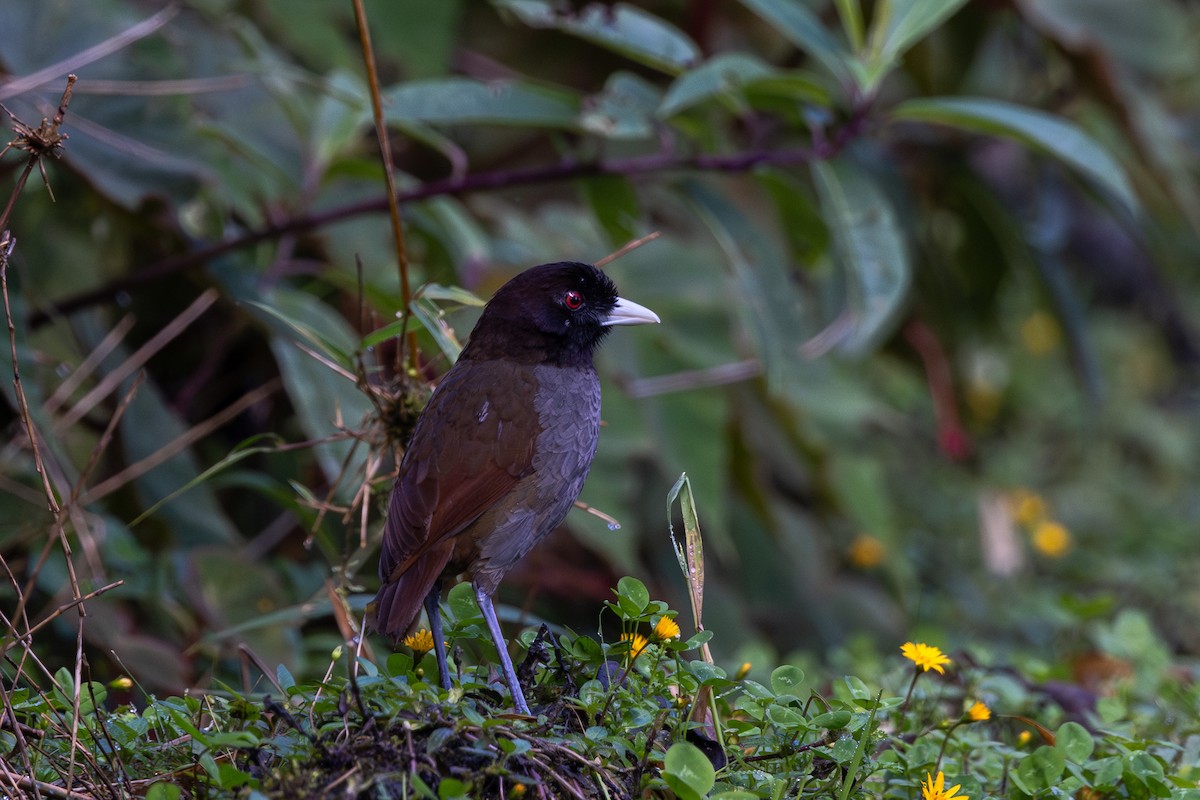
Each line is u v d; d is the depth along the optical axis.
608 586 13.00
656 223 13.95
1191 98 17.53
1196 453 22.62
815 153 10.57
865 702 6.60
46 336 10.45
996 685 8.62
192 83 10.52
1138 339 23.09
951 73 14.66
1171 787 6.51
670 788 5.52
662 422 12.24
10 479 9.54
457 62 14.62
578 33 10.76
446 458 7.43
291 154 11.87
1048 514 19.00
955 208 15.34
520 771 5.68
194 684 9.19
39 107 9.88
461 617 7.11
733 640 13.04
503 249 12.10
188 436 9.96
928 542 17.47
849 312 13.05
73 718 6.05
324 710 5.91
